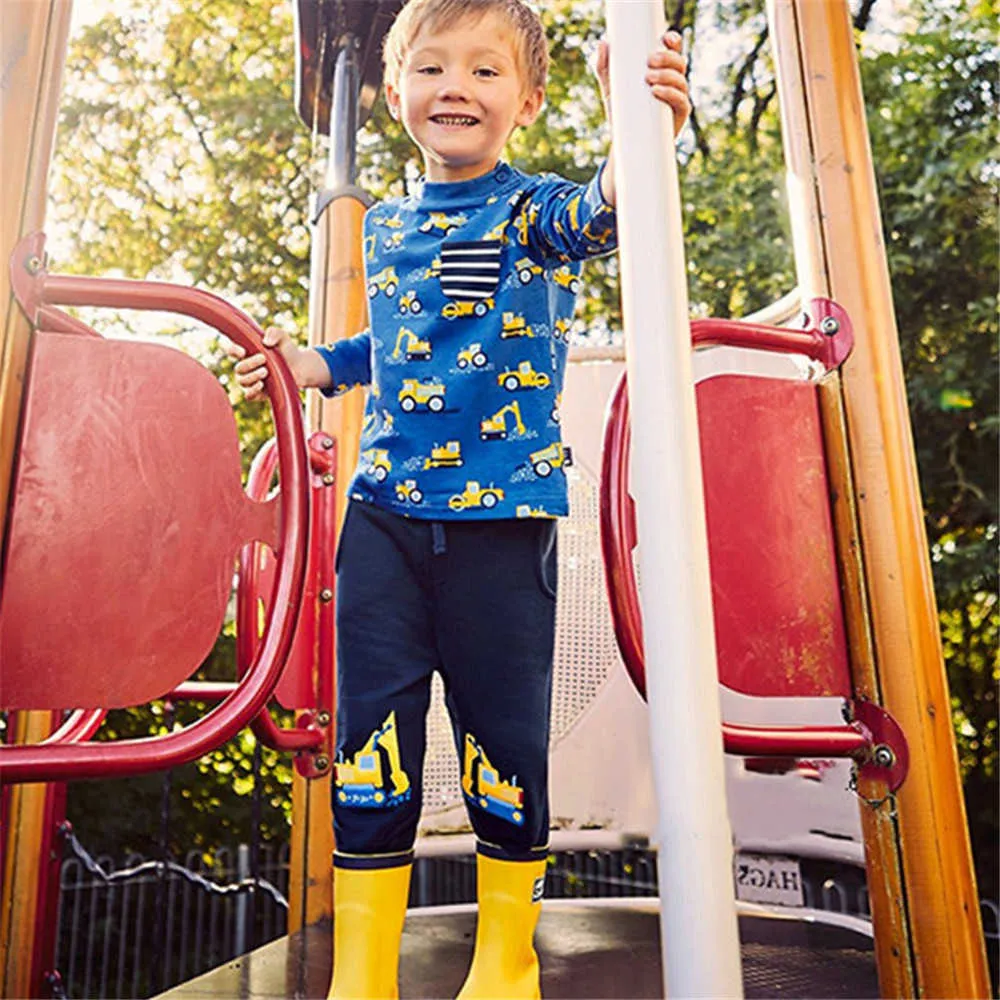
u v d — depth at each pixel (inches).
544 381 56.4
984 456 244.2
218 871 249.9
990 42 243.9
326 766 90.0
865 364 62.7
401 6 101.7
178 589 50.0
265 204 279.9
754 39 255.0
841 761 93.0
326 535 89.7
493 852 52.1
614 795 98.9
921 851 56.4
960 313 243.1
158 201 277.6
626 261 36.0
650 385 34.6
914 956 55.5
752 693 58.7
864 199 65.6
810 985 72.6
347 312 100.2
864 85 246.7
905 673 58.7
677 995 30.5
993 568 232.2
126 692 48.5
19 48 50.1
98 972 257.4
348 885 50.2
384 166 262.2
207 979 68.8
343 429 97.2
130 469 50.2
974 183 233.9
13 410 48.5
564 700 101.4
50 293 50.3
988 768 250.2
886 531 60.5
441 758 97.8
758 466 61.8
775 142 258.8
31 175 49.8
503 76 59.0
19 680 47.2
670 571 33.2
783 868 97.0
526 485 54.4
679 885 31.0
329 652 90.4
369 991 47.9
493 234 57.7
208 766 285.1
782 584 60.6
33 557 48.2
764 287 253.8
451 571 53.8
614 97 37.7
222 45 274.2
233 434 52.3
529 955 51.4
